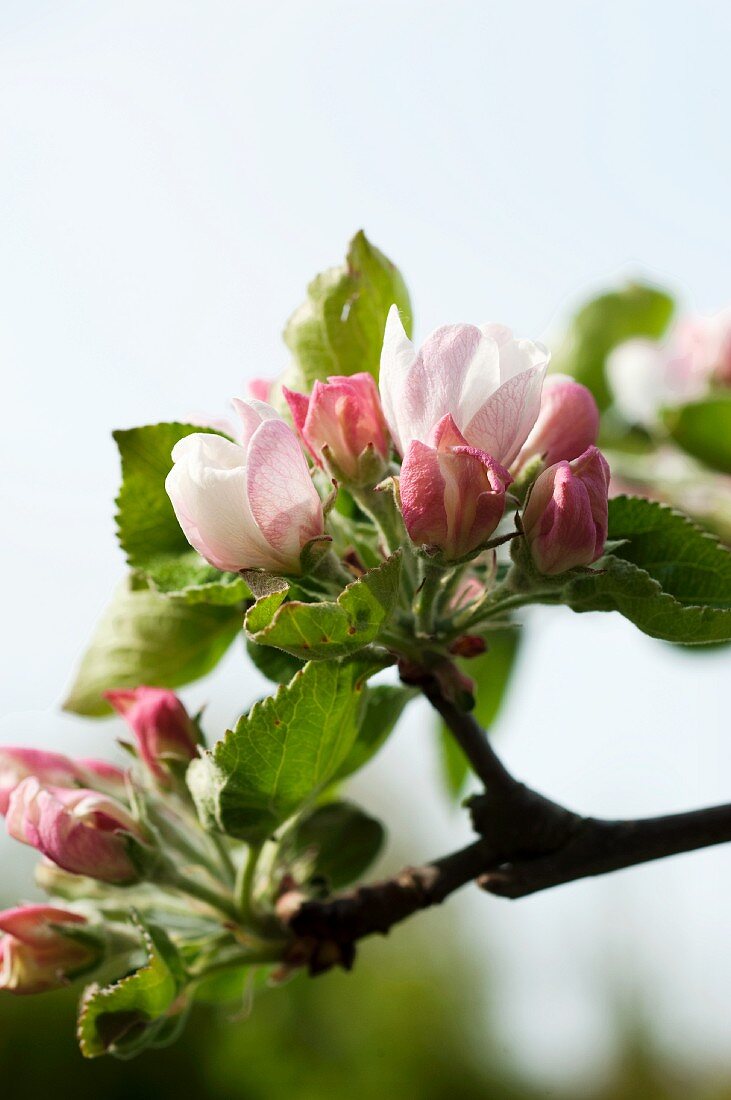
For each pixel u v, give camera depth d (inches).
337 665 16.1
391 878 17.3
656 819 17.0
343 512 17.5
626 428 23.6
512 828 16.9
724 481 21.7
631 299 25.0
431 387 15.5
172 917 17.6
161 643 18.4
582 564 15.8
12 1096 44.8
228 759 16.2
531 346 15.7
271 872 17.5
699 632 16.0
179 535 17.3
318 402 16.2
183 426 17.2
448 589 16.3
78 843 16.9
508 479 15.4
